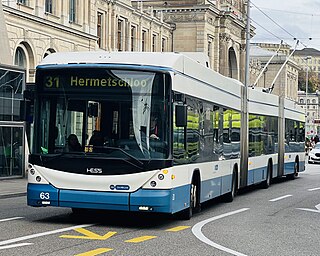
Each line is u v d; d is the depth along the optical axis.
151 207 14.10
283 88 113.94
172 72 14.53
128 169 14.17
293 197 24.78
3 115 32.50
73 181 14.38
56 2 47.66
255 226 15.87
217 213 18.62
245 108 24.66
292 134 35.62
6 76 32.75
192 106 16.39
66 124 14.59
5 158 32.66
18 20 42.06
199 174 17.22
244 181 24.53
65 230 14.07
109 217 16.86
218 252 11.80
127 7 67.25
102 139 14.37
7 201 22.14
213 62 87.12
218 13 86.81
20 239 12.62
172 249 11.98
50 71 14.76
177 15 83.12
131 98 14.36
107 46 62.94
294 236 14.35
